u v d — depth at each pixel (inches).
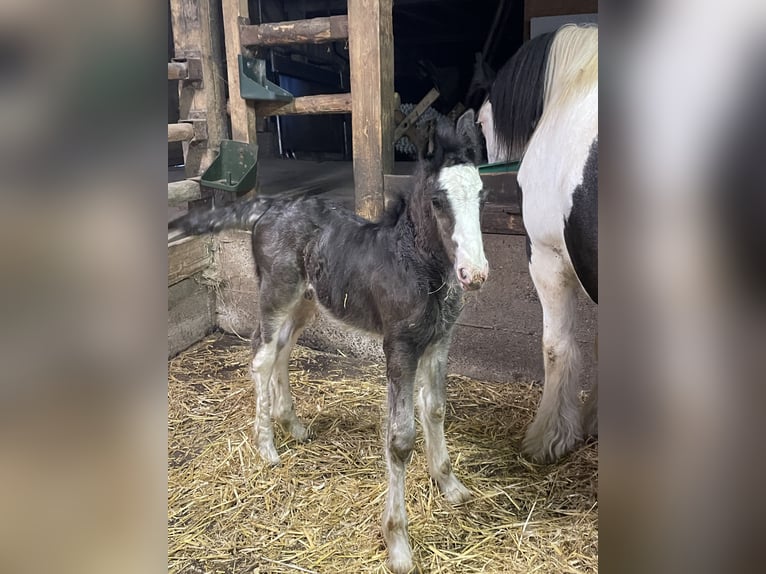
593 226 68.6
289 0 251.6
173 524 81.5
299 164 217.5
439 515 80.4
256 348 92.1
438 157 63.5
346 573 72.0
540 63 83.0
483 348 118.4
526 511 81.3
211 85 141.9
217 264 143.1
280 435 100.8
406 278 68.9
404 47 337.1
